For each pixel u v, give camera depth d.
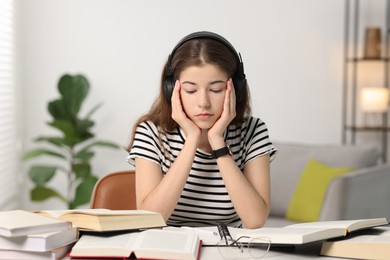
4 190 4.45
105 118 5.00
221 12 4.95
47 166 4.55
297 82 5.03
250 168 2.01
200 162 1.98
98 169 5.02
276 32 4.99
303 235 1.46
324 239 1.54
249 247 1.58
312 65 5.02
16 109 4.79
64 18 4.93
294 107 5.04
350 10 5.06
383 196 4.02
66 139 4.49
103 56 4.96
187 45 1.81
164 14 4.95
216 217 2.01
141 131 2.00
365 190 3.83
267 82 5.02
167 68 1.90
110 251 1.43
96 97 4.97
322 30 5.02
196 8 4.95
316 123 5.05
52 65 4.95
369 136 5.16
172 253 1.41
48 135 4.98
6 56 4.47
